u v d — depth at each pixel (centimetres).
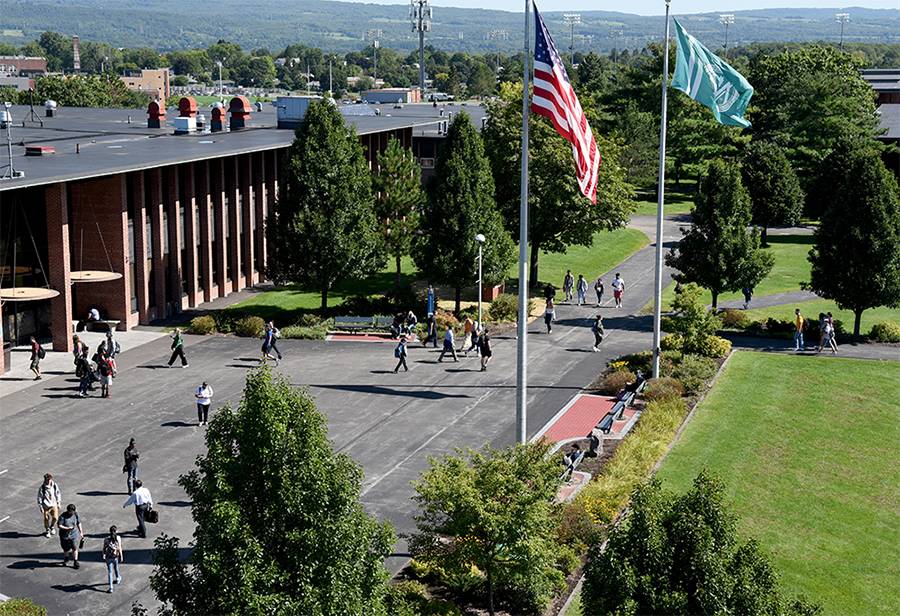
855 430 4019
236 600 1712
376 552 1886
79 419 3944
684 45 4266
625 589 1805
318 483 1764
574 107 2941
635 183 11162
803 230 9706
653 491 1916
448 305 6019
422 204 6494
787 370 4888
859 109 10769
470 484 2400
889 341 5469
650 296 6631
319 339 5244
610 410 4138
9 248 4784
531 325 5728
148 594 2628
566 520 2847
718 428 3984
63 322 4891
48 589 2641
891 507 3284
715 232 5700
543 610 2533
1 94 14025
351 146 5603
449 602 2478
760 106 11275
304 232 5412
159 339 5197
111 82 17488
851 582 2773
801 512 3216
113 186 5231
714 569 1784
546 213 6519
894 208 5350
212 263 6109
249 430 1783
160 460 3522
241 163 6362
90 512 3098
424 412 4109
